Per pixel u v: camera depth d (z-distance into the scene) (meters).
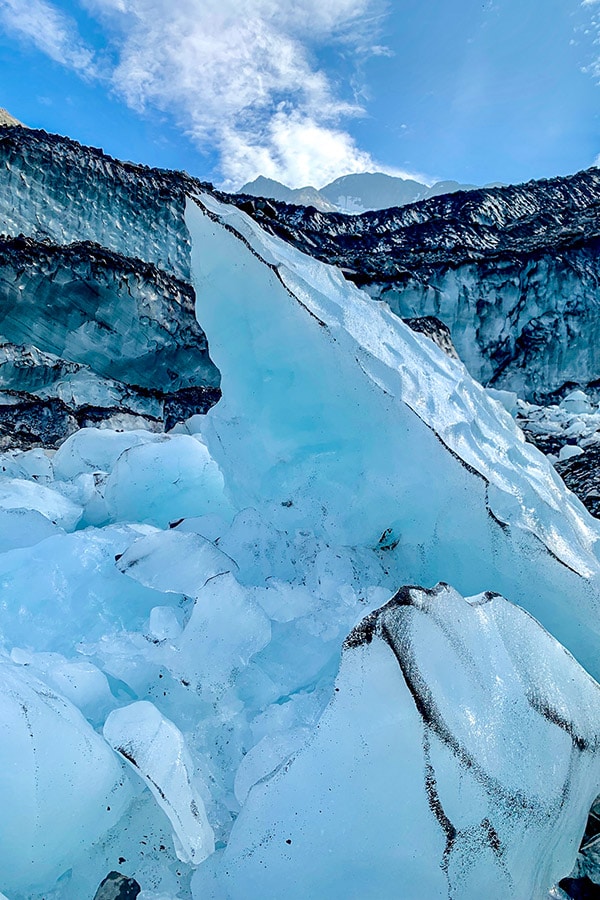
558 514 2.32
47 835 1.42
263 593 2.16
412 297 15.88
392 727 1.33
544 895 1.45
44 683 1.70
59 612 2.33
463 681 1.39
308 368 2.44
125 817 1.62
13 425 10.85
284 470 2.63
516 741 1.40
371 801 1.33
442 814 1.26
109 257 13.12
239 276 2.46
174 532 2.39
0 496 3.62
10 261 11.93
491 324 16.08
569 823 1.47
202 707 1.90
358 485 2.46
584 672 1.66
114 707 1.87
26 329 12.44
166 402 13.72
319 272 2.69
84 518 3.83
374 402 2.30
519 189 21.94
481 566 2.25
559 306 15.91
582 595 2.07
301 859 1.35
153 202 15.03
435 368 2.71
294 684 1.96
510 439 2.73
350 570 2.31
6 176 13.13
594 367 15.70
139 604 2.39
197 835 1.44
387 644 1.35
